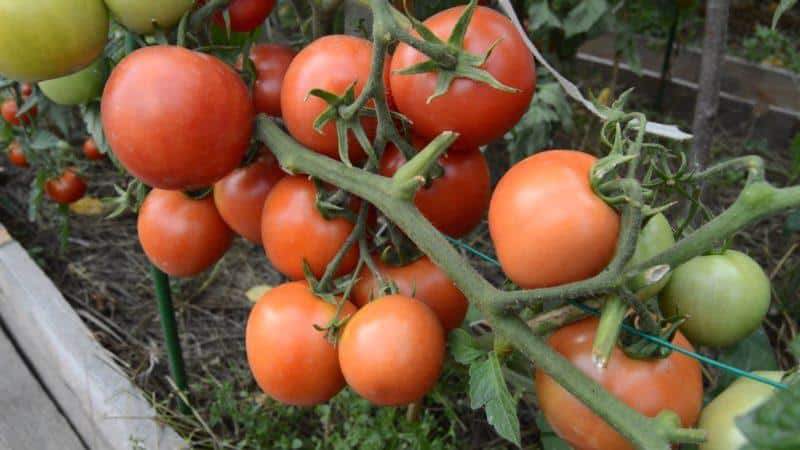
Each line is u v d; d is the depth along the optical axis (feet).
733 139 3.62
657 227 1.01
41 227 2.90
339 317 1.06
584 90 3.98
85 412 2.02
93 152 2.65
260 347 1.07
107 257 2.76
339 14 1.46
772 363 1.42
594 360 0.81
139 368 2.13
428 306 1.07
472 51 0.93
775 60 4.30
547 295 0.84
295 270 1.10
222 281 2.65
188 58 0.98
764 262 2.73
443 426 2.05
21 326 2.34
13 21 0.95
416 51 0.94
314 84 1.00
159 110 0.95
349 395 1.97
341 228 1.06
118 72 0.98
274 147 1.06
